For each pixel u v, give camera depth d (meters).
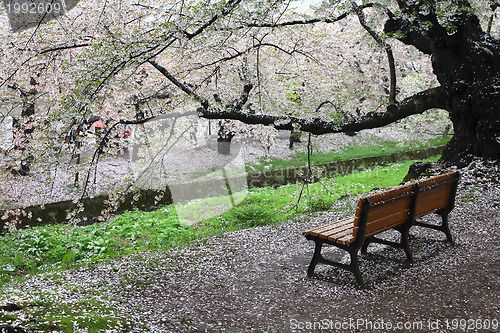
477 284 3.87
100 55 6.28
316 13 7.36
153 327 3.31
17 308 3.30
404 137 16.72
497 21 12.73
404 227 4.54
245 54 9.25
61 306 3.50
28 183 9.63
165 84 10.47
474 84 7.87
